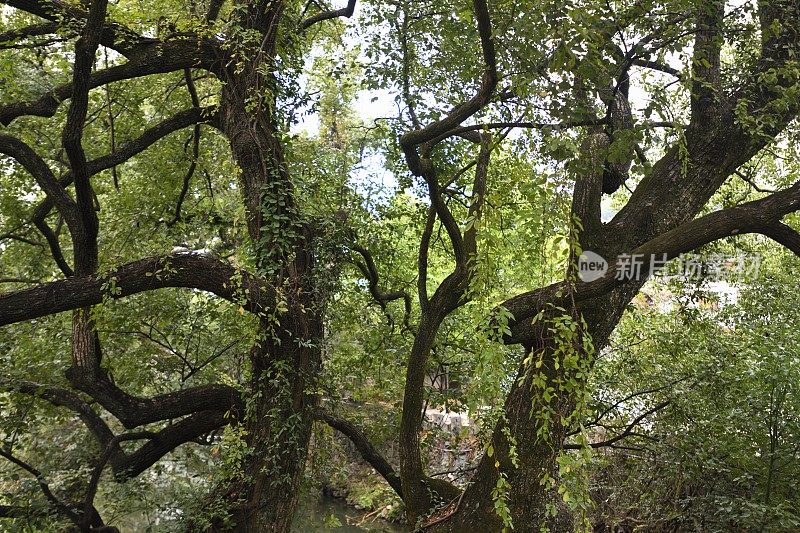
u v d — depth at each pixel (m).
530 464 5.37
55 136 8.72
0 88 7.45
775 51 5.65
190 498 6.39
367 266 8.47
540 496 5.36
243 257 6.61
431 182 6.29
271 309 5.84
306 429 6.19
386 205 9.12
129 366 8.10
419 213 8.89
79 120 5.51
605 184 6.32
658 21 5.06
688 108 6.34
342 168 9.01
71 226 6.08
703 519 6.74
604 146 5.85
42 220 7.67
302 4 8.73
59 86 7.04
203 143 9.29
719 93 5.61
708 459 6.79
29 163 6.31
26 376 7.00
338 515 11.27
